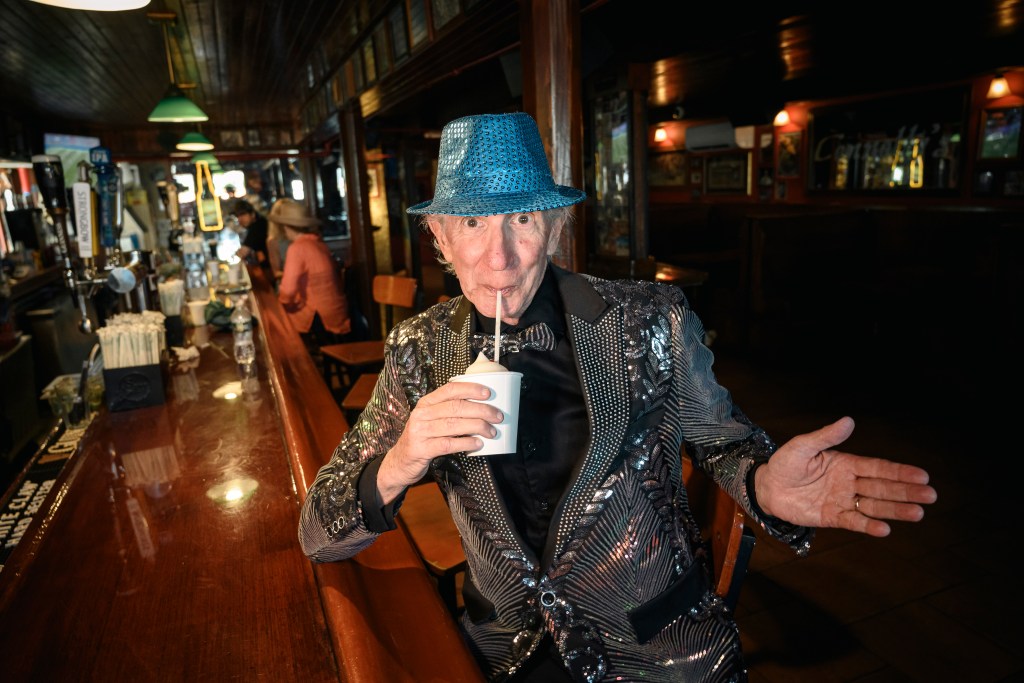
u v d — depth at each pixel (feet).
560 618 3.26
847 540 9.84
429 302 30.78
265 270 24.03
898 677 7.14
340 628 3.20
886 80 22.49
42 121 30.63
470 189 2.93
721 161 33.24
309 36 17.33
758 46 16.89
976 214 19.75
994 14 14.47
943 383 15.70
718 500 4.47
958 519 10.26
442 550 5.87
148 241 25.63
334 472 3.49
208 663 3.22
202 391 7.93
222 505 4.95
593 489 3.20
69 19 14.97
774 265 19.79
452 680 2.97
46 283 19.56
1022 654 7.39
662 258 26.71
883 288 18.11
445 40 10.60
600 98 17.51
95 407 7.56
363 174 23.18
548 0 7.21
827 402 15.93
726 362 19.95
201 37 17.19
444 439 2.74
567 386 3.33
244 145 38.68
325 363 15.61
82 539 4.52
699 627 3.45
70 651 3.34
